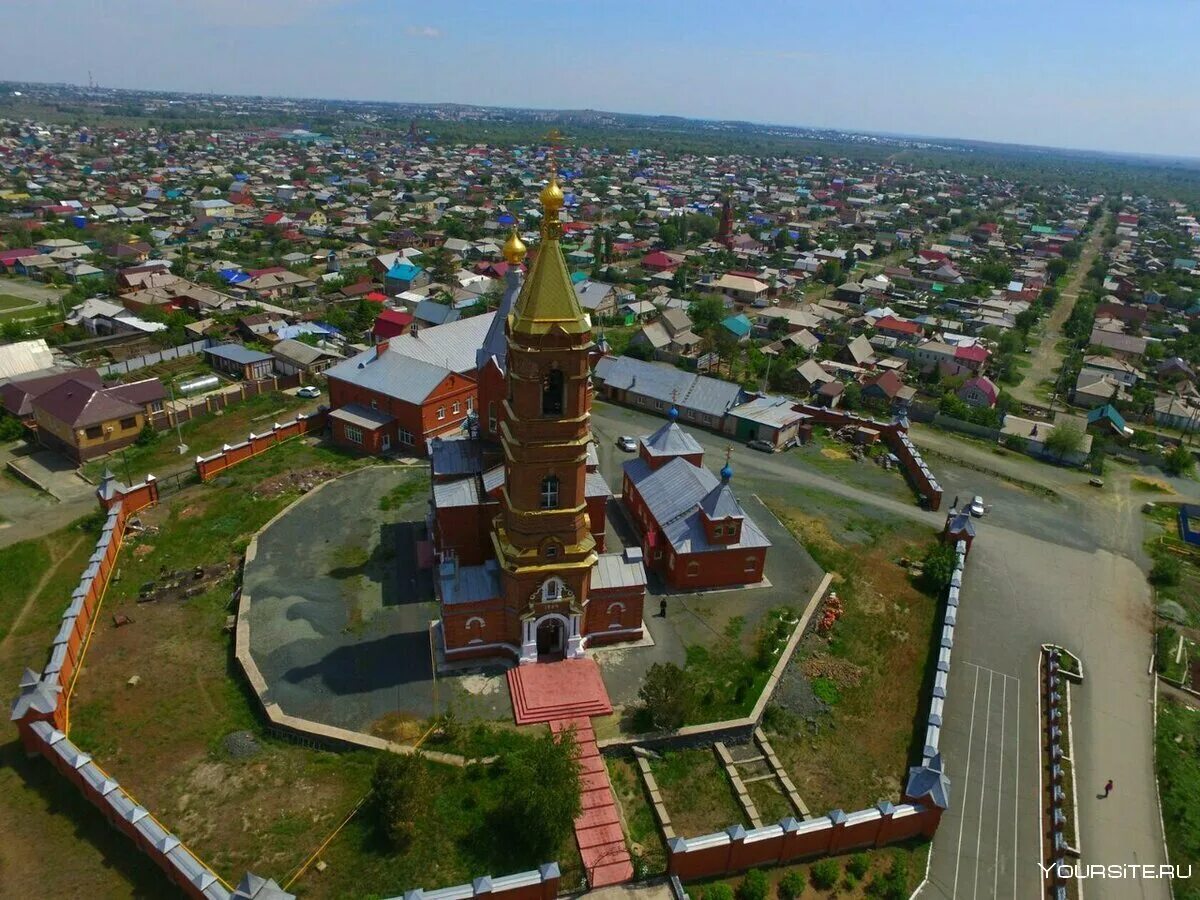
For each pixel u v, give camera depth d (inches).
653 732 1670.8
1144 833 1578.5
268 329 4434.1
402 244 7421.3
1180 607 2377.0
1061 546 2709.2
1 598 2092.8
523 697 1736.0
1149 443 3609.7
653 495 2405.3
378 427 2938.0
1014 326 5664.4
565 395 1584.6
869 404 3961.6
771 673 1872.5
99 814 1445.6
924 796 1481.3
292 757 1587.1
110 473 2615.7
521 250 2177.7
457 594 1786.4
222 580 2139.5
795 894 1362.0
